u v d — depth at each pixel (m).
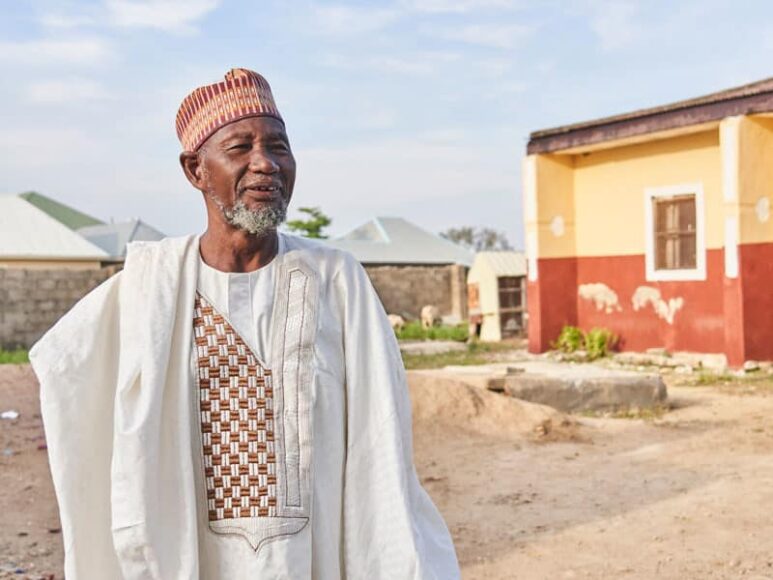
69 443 2.18
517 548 5.47
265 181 2.21
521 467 7.64
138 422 2.11
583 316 17.67
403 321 23.20
